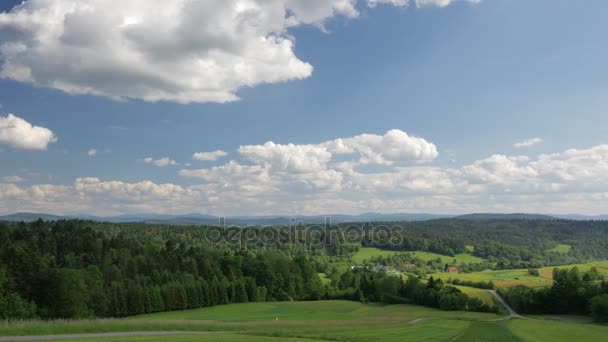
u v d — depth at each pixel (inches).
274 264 6466.5
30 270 3388.3
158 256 5664.4
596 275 5457.7
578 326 2967.5
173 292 4402.1
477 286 6102.4
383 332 2261.3
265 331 2060.8
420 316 3981.3
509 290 5280.5
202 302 4717.0
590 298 4325.8
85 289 3506.4
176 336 1680.6
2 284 2955.2
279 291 5959.6
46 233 5895.7
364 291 6043.3
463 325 2876.5
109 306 3831.2
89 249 5482.3
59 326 1819.6
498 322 3201.3
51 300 3277.6
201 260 5797.2
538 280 6294.3
